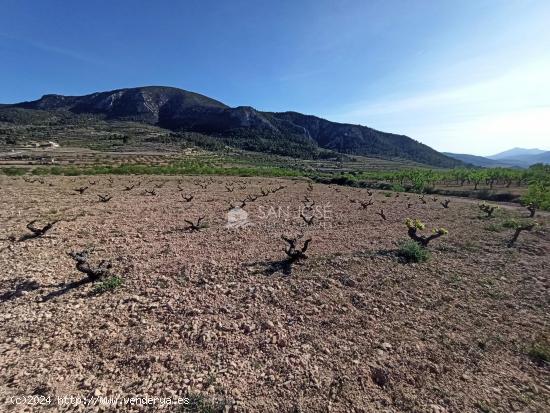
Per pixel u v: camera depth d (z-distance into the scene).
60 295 10.15
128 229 18.89
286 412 5.88
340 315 9.38
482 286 11.84
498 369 7.32
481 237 19.03
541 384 6.90
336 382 6.64
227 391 6.30
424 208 32.03
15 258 13.19
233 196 37.19
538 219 26.02
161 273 12.13
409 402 6.24
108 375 6.71
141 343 7.77
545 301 10.69
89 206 26.47
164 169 71.62
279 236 18.19
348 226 21.69
